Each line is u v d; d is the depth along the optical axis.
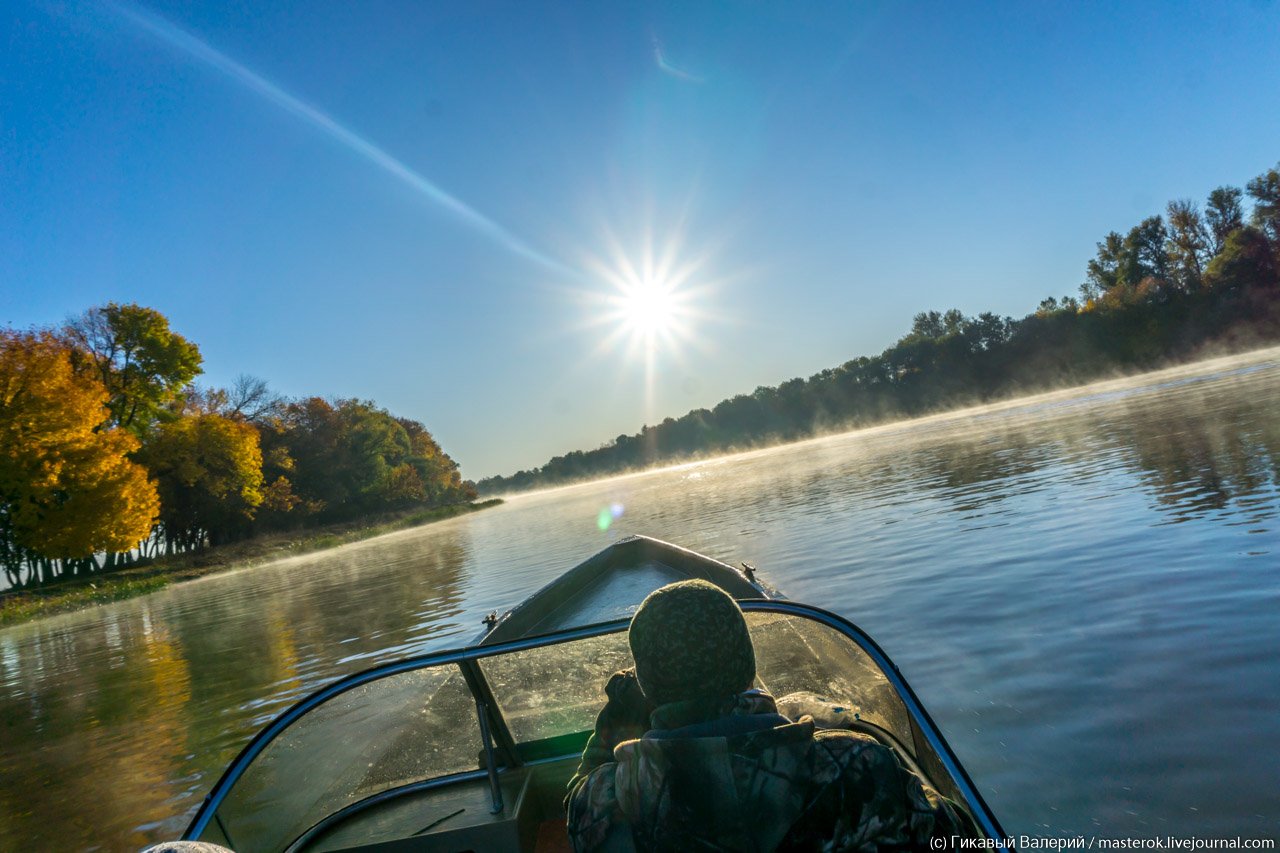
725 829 1.40
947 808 1.60
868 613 7.93
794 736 1.45
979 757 4.37
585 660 2.66
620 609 7.01
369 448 75.88
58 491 33.53
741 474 43.75
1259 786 3.60
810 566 11.13
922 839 1.47
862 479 24.30
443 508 80.12
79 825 5.75
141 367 43.41
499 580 16.55
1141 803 3.64
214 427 45.81
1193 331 66.56
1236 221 69.50
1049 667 5.54
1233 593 6.47
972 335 90.19
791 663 2.65
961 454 25.73
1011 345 83.44
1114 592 7.11
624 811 1.51
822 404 110.25
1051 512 12.02
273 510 58.09
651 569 8.36
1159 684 4.91
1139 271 76.50
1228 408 22.38
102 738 8.21
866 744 1.48
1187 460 14.53
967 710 5.04
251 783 2.41
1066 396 55.22
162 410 45.62
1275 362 41.41
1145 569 7.69
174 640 15.13
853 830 1.40
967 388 87.69
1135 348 70.25
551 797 2.94
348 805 2.83
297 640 12.66
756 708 1.54
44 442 30.81
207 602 22.36
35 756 7.90
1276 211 64.00
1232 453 14.22
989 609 7.29
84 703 10.27
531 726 2.89
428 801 2.86
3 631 23.73
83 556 32.06
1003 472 18.50
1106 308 73.75
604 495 52.88
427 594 16.05
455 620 12.20
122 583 32.94
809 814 1.40
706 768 1.42
